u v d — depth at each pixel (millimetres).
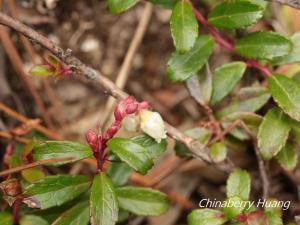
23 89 100
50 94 99
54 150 61
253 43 70
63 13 100
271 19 91
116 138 61
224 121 75
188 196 100
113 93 69
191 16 66
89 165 98
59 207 70
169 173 94
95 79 68
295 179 90
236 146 79
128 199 69
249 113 74
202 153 72
